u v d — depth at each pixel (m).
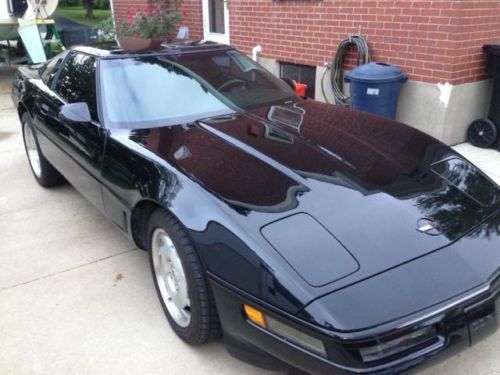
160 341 2.73
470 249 2.22
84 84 3.74
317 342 1.92
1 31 11.07
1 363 2.62
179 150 2.85
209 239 2.27
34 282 3.33
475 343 2.13
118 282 3.30
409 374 1.96
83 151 3.48
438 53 5.14
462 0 4.81
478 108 5.49
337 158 2.74
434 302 1.99
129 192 2.87
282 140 2.95
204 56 3.86
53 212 4.39
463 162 2.92
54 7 10.55
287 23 6.83
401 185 2.54
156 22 8.91
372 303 1.94
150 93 3.44
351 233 2.19
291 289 1.98
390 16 5.47
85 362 2.60
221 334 2.51
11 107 8.49
